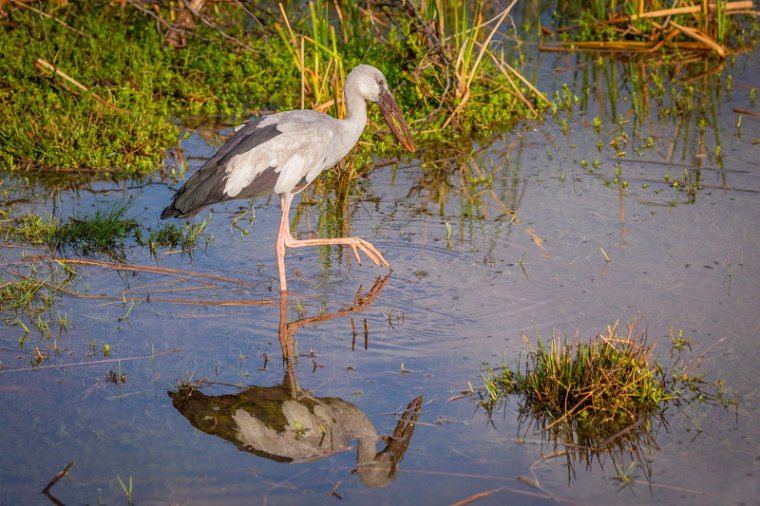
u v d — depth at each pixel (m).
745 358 9.81
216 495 7.88
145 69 17.81
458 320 10.71
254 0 20.70
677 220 13.18
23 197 14.12
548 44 21.48
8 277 11.68
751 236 12.62
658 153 15.73
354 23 19.59
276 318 10.87
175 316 10.88
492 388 9.26
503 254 12.32
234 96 17.73
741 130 16.61
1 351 10.06
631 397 9.09
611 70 20.08
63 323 10.59
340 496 7.86
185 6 18.91
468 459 8.36
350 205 14.19
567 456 8.40
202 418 9.02
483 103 17.39
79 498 7.84
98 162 15.12
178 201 11.31
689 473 8.13
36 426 8.82
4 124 15.64
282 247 11.55
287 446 8.60
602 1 21.88
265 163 11.41
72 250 12.57
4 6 19.34
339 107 15.75
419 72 17.20
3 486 7.96
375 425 8.88
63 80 17.03
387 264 12.13
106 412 9.08
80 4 20.11
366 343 10.30
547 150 16.11
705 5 20.50
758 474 8.11
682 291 11.18
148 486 7.99
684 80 19.22
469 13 21.75
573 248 12.42
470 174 15.24
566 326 10.45
